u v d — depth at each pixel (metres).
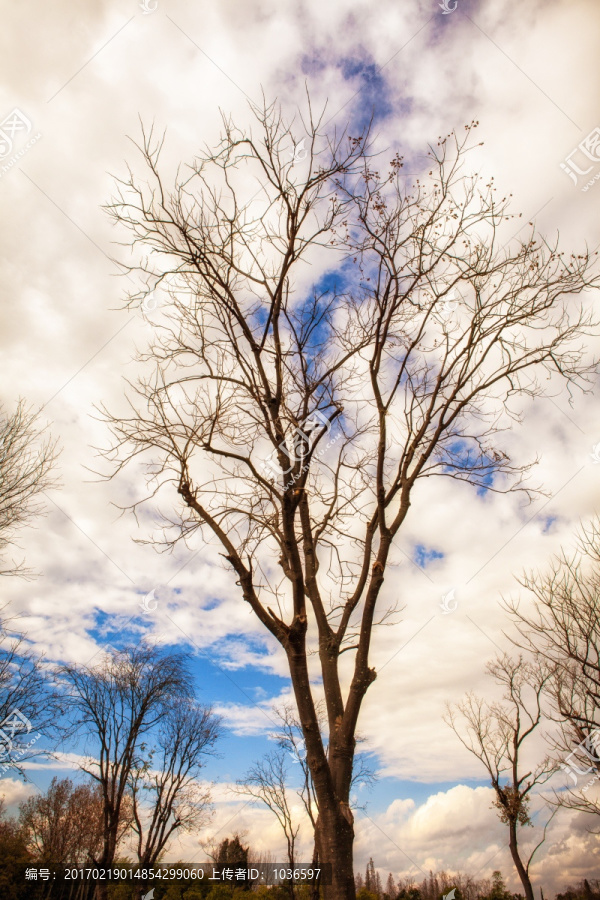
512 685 21.78
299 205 6.06
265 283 6.28
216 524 5.98
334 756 5.38
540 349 6.59
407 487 6.26
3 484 13.10
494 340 6.52
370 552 6.32
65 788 29.78
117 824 22.98
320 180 6.13
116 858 25.92
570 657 11.32
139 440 6.35
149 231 6.27
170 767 25.62
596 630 11.23
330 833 4.86
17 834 28.25
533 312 6.43
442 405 6.42
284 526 5.56
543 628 11.77
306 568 6.70
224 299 6.15
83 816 28.48
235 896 25.06
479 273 6.54
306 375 7.07
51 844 27.70
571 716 11.76
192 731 26.47
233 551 5.78
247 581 5.65
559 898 19.88
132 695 24.23
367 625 5.72
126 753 23.42
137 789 24.55
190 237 6.11
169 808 24.86
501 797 19.95
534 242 6.62
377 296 6.58
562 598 11.70
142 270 6.45
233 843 28.36
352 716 5.44
